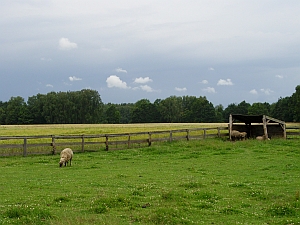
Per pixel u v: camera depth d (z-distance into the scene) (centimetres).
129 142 3181
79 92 14175
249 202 1298
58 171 2034
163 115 14600
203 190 1466
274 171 2036
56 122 13425
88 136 2991
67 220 976
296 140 3494
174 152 2927
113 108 15525
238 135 3825
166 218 1021
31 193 1395
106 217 1047
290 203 1216
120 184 1603
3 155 2639
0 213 1057
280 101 12381
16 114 13662
